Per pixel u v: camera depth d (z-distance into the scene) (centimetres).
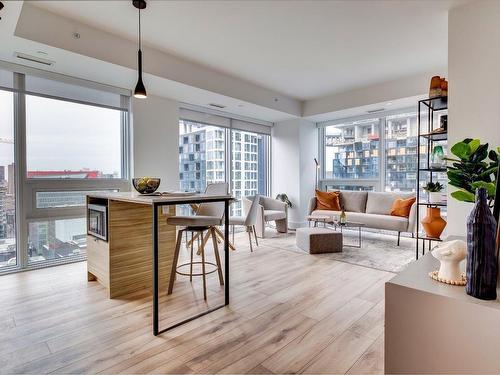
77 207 370
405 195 508
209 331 196
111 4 258
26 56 296
